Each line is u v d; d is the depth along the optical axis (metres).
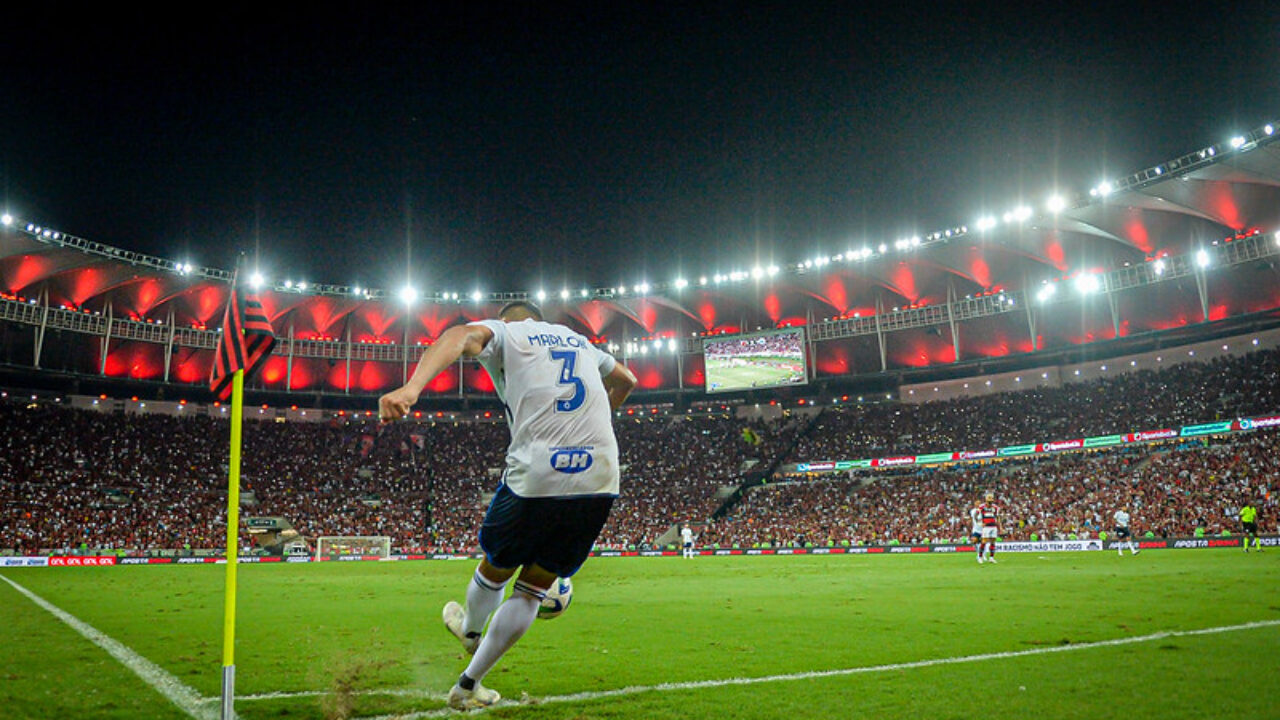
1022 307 55.81
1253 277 49.97
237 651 7.79
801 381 59.12
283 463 58.16
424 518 56.09
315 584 20.25
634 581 19.98
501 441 65.00
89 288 52.47
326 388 64.75
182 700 5.36
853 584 16.67
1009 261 56.69
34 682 6.04
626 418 68.12
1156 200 46.06
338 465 60.09
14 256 46.84
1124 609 9.88
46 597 15.79
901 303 63.09
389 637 8.88
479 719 4.64
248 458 57.16
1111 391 53.72
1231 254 46.78
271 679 6.12
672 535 54.25
